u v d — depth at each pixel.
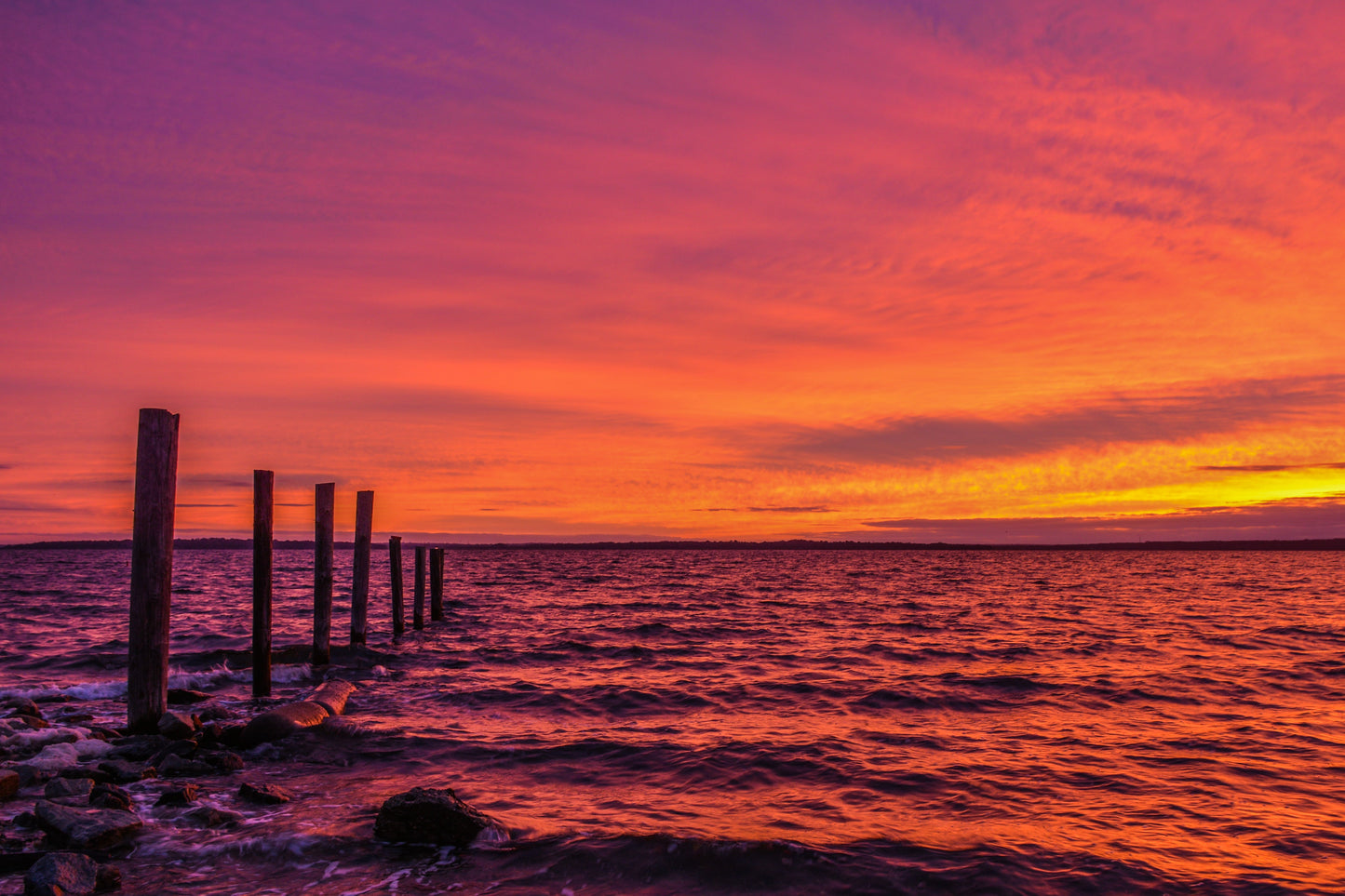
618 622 32.34
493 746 11.72
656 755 11.30
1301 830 8.37
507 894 6.77
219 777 10.08
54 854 6.75
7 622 29.88
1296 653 21.97
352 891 6.78
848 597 49.28
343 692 15.01
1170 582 71.62
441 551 32.62
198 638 24.39
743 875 7.18
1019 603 44.06
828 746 11.77
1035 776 10.30
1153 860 7.53
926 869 7.30
